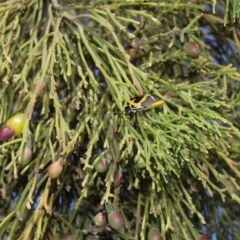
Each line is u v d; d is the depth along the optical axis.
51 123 0.27
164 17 0.30
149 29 0.30
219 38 0.32
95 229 0.29
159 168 0.25
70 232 0.29
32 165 0.28
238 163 0.28
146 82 0.27
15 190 0.31
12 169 0.29
